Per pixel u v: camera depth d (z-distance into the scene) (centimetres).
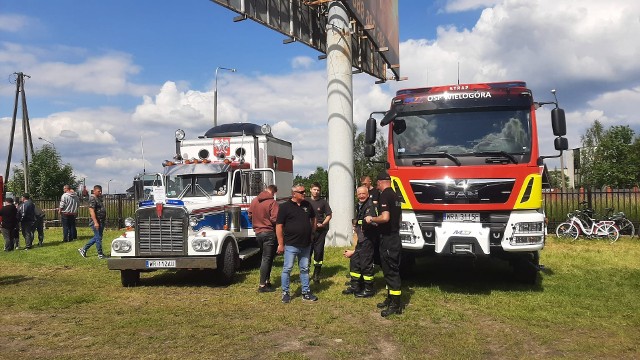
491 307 670
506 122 759
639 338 536
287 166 1371
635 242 1409
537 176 720
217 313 664
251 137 1167
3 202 1538
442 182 734
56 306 712
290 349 511
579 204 1664
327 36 1392
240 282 898
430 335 550
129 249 862
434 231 738
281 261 1134
